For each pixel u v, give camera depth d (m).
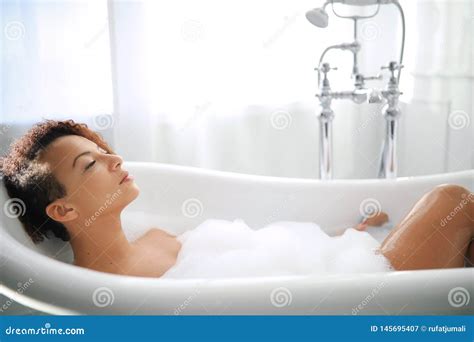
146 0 1.96
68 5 1.90
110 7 1.94
